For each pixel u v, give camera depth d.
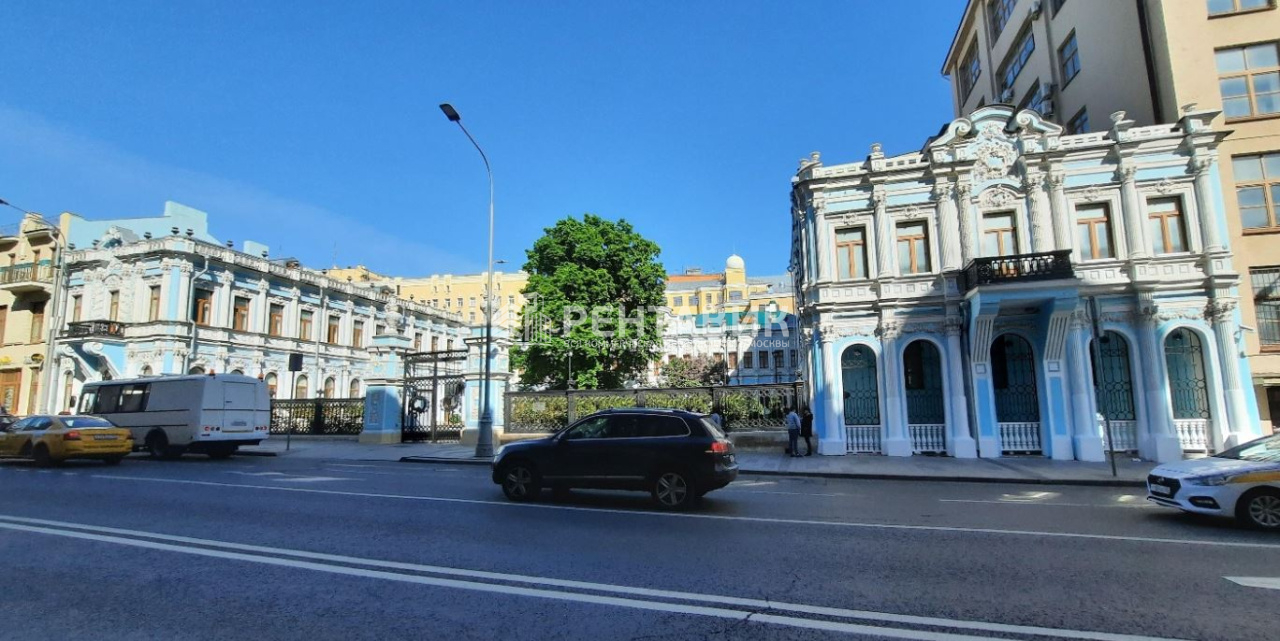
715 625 4.55
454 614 4.76
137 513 8.93
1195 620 4.65
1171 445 16.47
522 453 10.41
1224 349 16.81
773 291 73.69
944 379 18.53
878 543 7.19
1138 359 17.44
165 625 4.54
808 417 18.81
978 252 18.89
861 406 19.56
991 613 4.81
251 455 20.75
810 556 6.55
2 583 5.54
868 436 19.12
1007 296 16.92
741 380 55.22
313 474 14.43
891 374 18.80
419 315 51.59
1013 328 18.41
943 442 18.53
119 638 4.30
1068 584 5.56
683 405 20.58
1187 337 17.66
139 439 19.66
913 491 12.14
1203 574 5.89
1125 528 8.15
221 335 35.12
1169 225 17.95
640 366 32.97
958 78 33.78
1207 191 17.42
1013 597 5.20
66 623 4.57
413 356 24.94
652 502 10.23
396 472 15.11
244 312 37.25
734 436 19.67
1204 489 8.34
